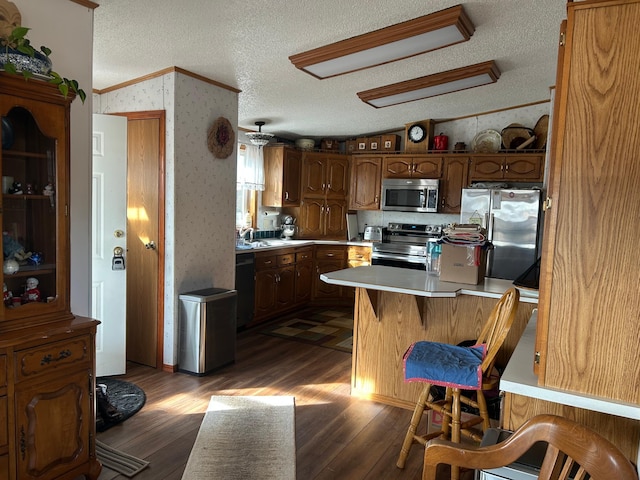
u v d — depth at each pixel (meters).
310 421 2.79
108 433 2.57
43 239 2.04
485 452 1.13
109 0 2.30
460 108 5.09
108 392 3.10
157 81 3.45
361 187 6.08
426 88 3.88
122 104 3.66
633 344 1.19
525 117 5.27
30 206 2.04
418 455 2.45
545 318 1.28
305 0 2.32
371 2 2.38
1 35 1.88
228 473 2.22
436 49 2.96
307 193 6.07
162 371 3.57
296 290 5.61
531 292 2.54
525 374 1.39
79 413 2.03
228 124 3.91
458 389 2.16
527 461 1.29
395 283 2.72
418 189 5.58
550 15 2.65
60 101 1.99
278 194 5.75
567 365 1.26
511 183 5.20
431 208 5.51
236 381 3.39
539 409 1.73
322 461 2.37
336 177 6.16
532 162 5.08
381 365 3.07
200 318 3.44
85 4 2.32
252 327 4.90
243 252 4.59
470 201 4.92
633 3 1.13
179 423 2.71
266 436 2.58
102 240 3.29
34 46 2.13
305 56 3.06
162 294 3.56
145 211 3.58
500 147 5.35
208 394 3.14
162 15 2.46
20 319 1.90
